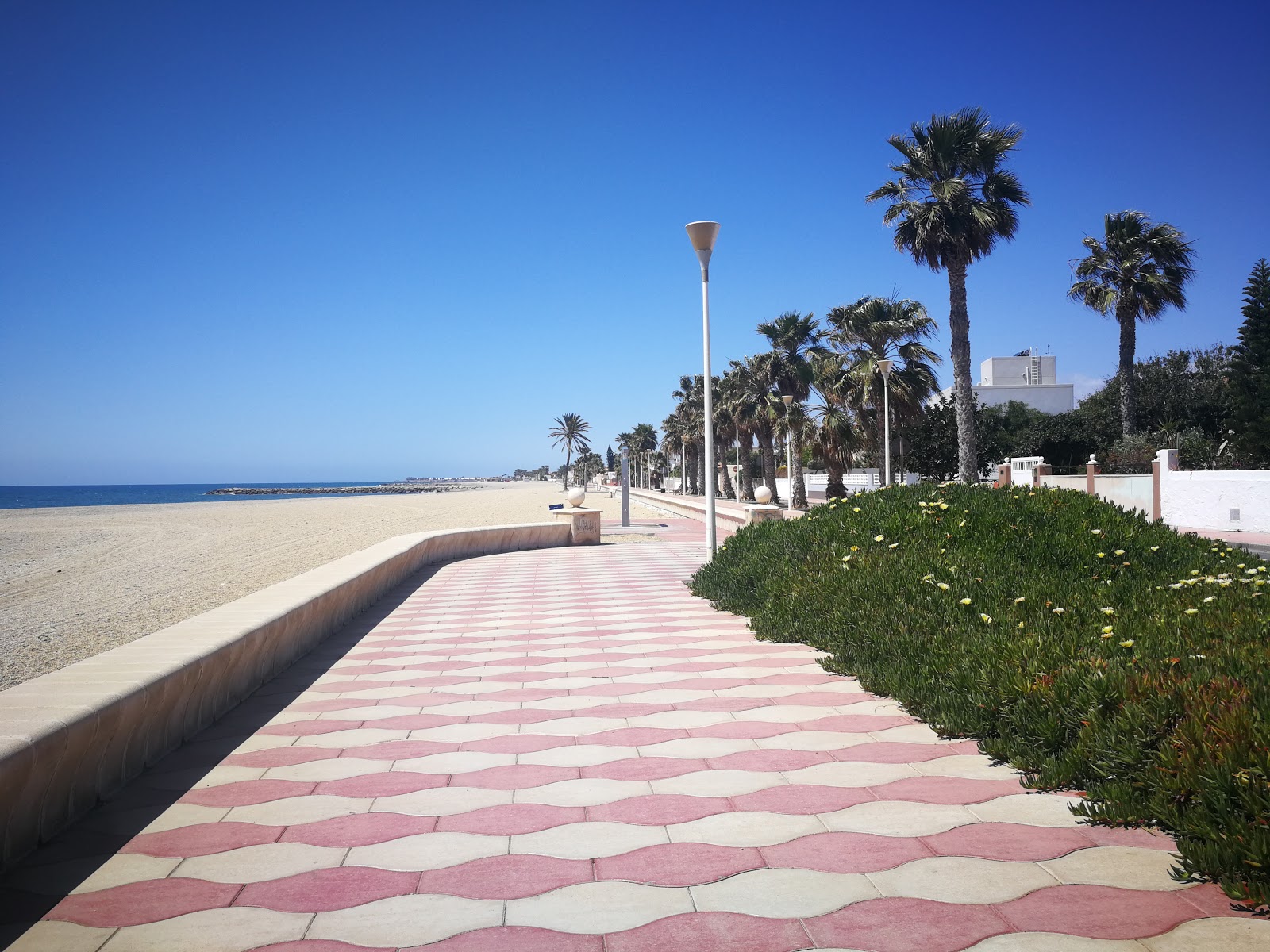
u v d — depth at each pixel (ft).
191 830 12.21
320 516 151.02
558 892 10.26
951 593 22.16
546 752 15.66
